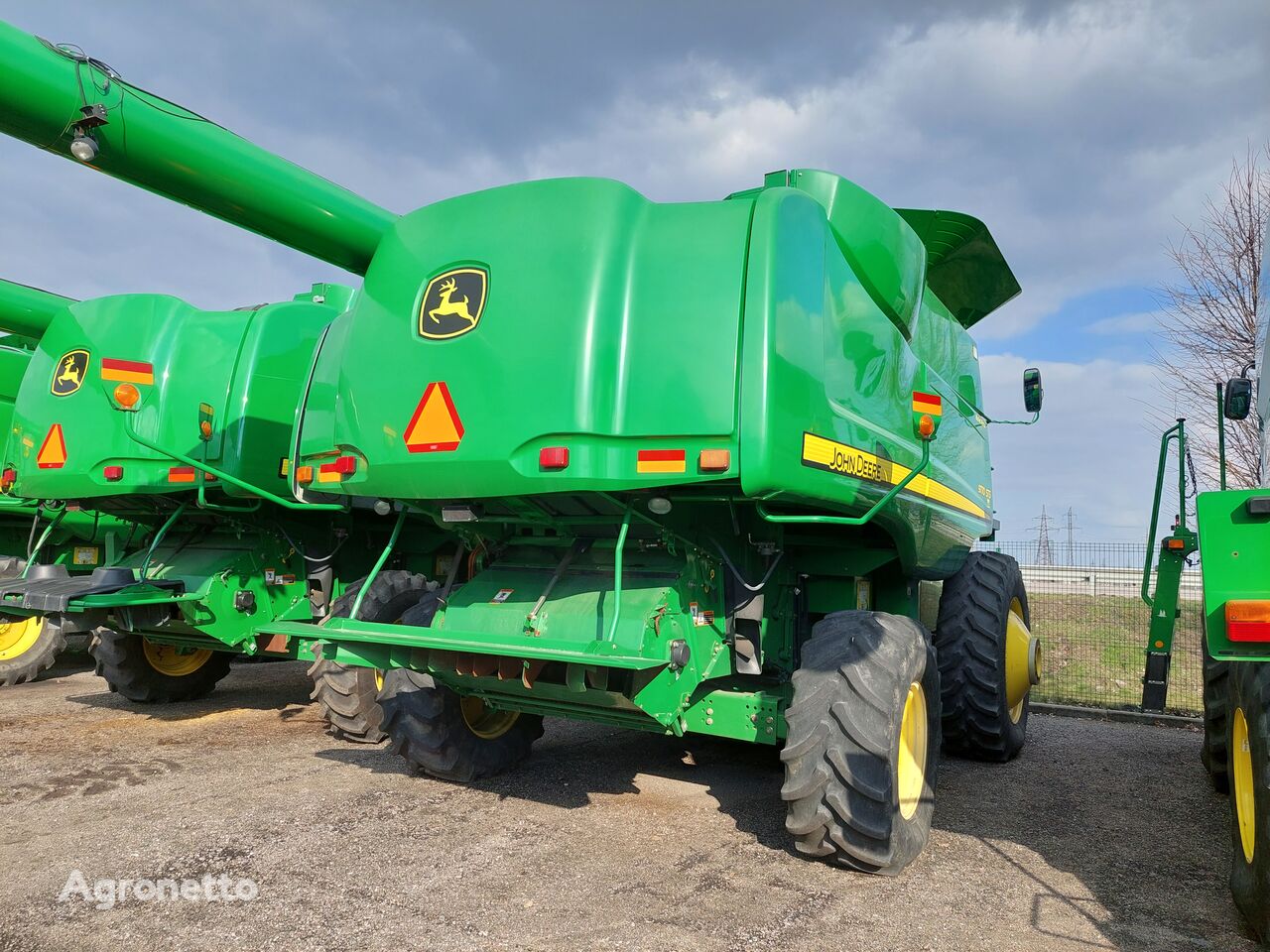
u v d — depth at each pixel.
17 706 6.72
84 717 6.32
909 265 4.27
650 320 3.35
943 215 5.62
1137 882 3.46
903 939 2.89
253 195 4.06
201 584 5.70
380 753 5.27
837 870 3.49
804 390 3.37
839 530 4.50
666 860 3.55
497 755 4.67
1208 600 2.49
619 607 3.53
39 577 5.46
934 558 4.92
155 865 3.41
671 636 3.60
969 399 6.11
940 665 5.45
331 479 4.32
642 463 3.29
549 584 3.86
